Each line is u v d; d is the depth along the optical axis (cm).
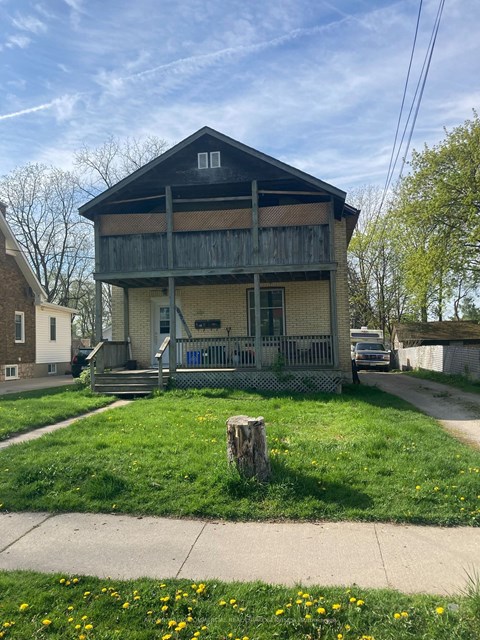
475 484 546
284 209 1416
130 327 1727
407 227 2559
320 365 1421
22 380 2353
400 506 505
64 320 2983
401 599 337
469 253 2392
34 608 335
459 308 5756
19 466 630
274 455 639
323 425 895
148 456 659
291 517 493
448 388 1703
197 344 1506
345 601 337
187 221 1447
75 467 616
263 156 1432
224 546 434
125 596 350
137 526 481
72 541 449
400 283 4138
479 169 2292
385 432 793
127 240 1466
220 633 308
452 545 430
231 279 1573
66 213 4003
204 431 810
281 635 308
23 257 2434
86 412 1092
